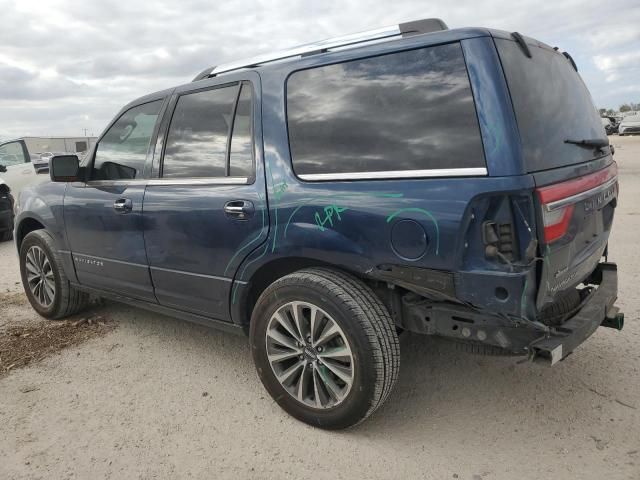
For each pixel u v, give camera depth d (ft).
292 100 9.63
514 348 7.83
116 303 16.55
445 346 12.58
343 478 8.14
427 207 7.77
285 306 9.36
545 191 7.45
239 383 11.25
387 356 8.53
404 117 8.25
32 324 15.06
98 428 9.67
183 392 10.91
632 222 26.17
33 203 14.88
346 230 8.59
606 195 9.87
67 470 8.53
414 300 8.72
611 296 9.52
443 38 8.04
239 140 10.27
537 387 10.61
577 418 9.49
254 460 8.65
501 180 7.25
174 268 11.30
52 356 12.78
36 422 9.90
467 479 8.02
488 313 7.82
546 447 8.72
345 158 8.80
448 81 7.89
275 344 9.70
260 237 9.66
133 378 11.57
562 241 7.93
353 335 8.52
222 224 10.18
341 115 8.97
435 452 8.70
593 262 10.06
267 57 10.79
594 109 10.98
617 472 8.02
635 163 58.29
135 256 12.09
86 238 13.33
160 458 8.77
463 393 10.52
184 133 11.35
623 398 10.05
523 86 7.96
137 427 9.67
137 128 12.48
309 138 9.28
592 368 11.22
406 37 8.54
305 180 9.17
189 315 11.61
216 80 10.96
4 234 30.73
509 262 7.40
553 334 7.86
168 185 11.32
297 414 9.57
